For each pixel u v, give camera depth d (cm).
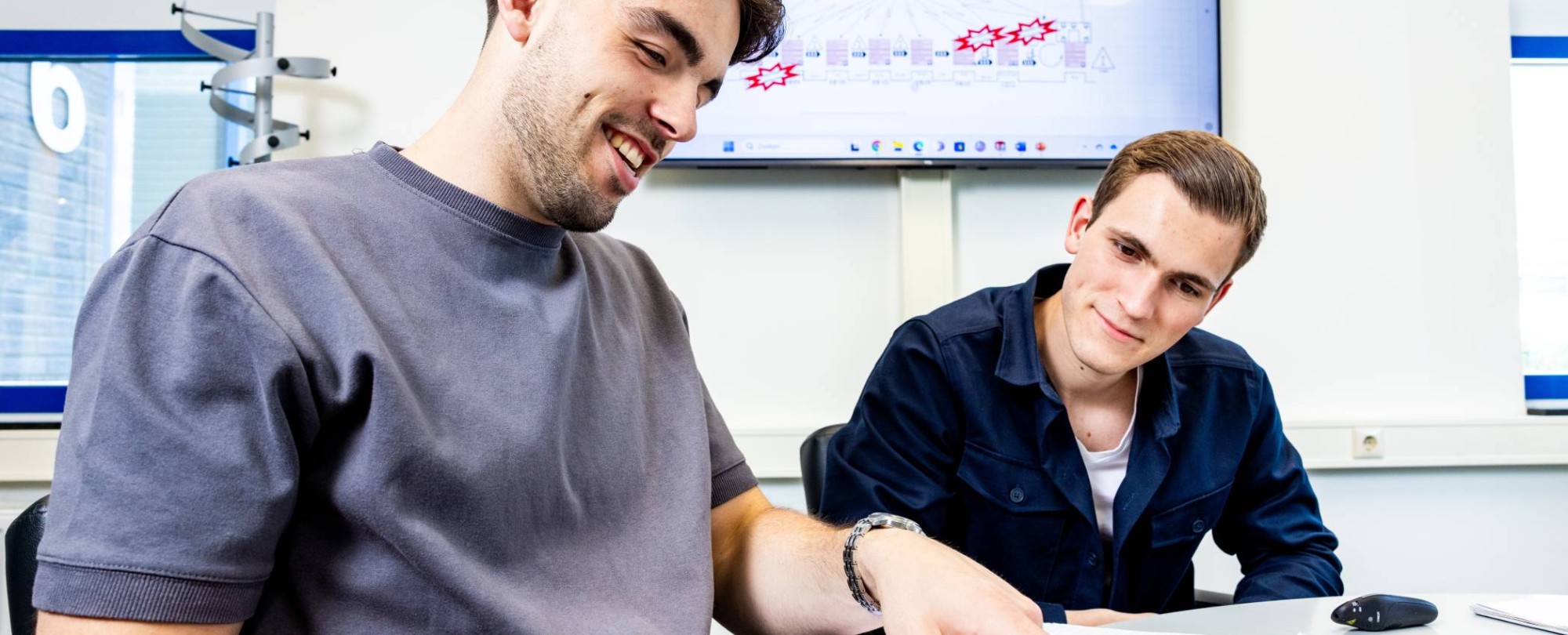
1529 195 232
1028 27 204
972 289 209
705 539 82
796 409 206
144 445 56
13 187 219
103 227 222
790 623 82
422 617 66
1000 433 125
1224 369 133
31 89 220
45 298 220
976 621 60
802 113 202
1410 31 213
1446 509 210
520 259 76
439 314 70
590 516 77
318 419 64
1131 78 205
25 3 218
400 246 70
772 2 81
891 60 203
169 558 55
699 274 206
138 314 58
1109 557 126
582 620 71
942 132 203
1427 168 212
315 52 203
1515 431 207
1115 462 127
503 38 75
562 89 72
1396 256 212
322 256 65
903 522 77
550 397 73
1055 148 204
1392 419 206
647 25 71
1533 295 231
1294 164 211
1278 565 126
